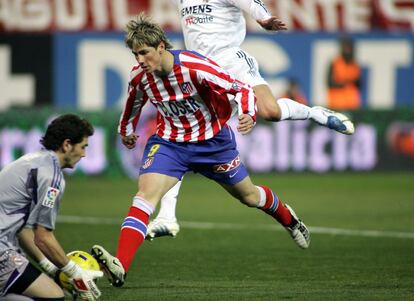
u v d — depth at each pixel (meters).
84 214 43.06
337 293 24.23
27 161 19.89
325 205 46.75
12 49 60.03
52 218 19.80
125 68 61.28
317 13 63.00
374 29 63.62
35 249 21.30
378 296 23.75
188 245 33.94
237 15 26.83
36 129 57.59
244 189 24.92
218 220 41.50
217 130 23.70
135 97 24.11
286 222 26.62
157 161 23.59
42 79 60.47
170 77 22.80
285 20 62.78
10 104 60.38
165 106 23.39
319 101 63.59
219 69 22.94
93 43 60.84
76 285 20.38
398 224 40.06
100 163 58.97
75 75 60.91
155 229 25.62
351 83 63.84
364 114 61.88
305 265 29.38
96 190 53.19
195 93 22.97
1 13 59.69
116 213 43.47
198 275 27.56
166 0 60.12
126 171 59.25
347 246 33.66
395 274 27.55
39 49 60.31
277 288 25.11
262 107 25.98
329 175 61.28
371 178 60.06
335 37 63.34
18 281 19.77
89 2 60.47
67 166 20.48
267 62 62.81
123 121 25.02
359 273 27.77
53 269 21.42
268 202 25.73
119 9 60.56
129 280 26.67
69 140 20.06
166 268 28.86
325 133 61.19
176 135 23.70
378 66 64.06
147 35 22.16
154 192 23.36
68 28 60.44
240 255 31.53
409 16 63.84
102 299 23.66
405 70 64.31
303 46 63.03
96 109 58.69
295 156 60.84
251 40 62.56
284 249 32.97
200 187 56.44
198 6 26.70
